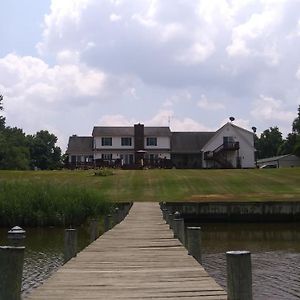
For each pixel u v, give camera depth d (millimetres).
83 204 30516
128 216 25188
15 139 103375
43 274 15711
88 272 10133
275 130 128750
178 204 33688
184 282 9008
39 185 32812
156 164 66688
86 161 70125
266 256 19453
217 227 31375
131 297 7852
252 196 39250
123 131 76250
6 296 5090
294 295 12781
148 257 12148
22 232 8773
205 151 74312
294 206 33500
